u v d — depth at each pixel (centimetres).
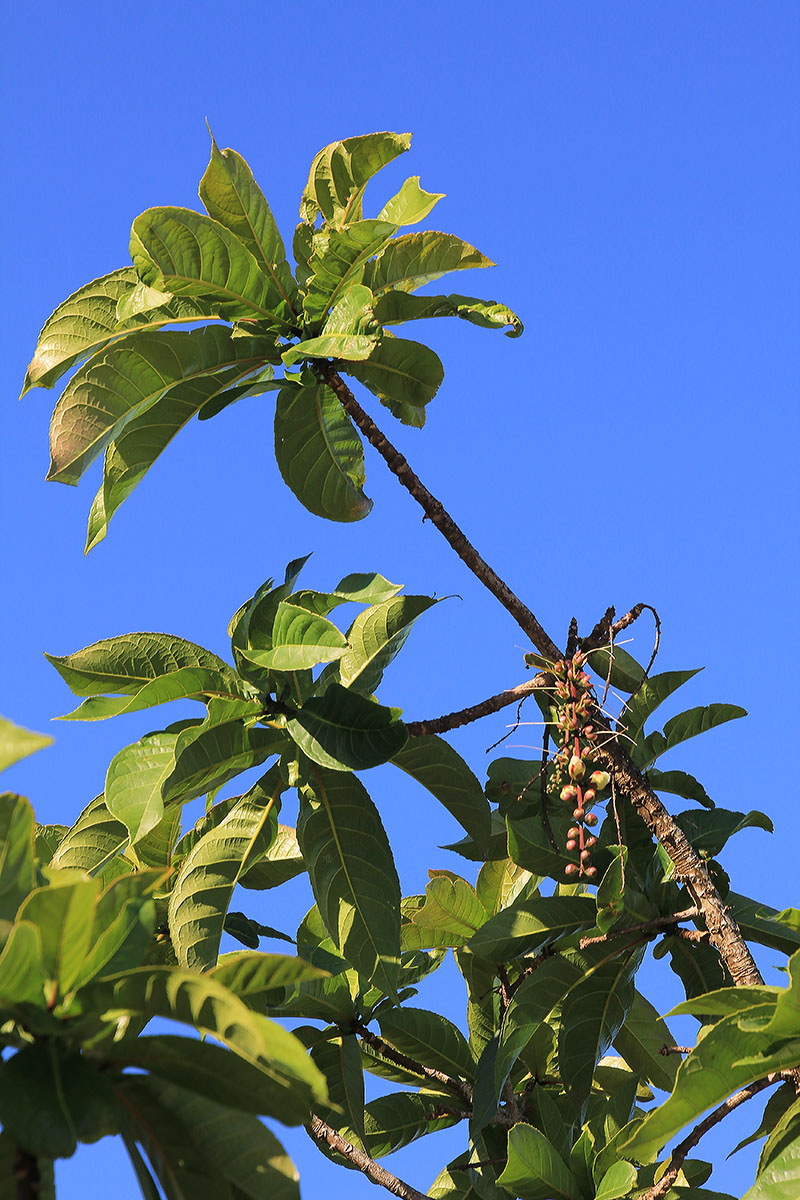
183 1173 216
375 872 368
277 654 340
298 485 432
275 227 392
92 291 386
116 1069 215
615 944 373
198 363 382
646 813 371
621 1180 360
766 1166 281
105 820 394
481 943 380
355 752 351
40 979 201
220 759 355
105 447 379
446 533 376
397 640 387
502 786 418
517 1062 443
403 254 409
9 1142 197
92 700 368
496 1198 402
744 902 392
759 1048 275
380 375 404
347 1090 400
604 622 387
